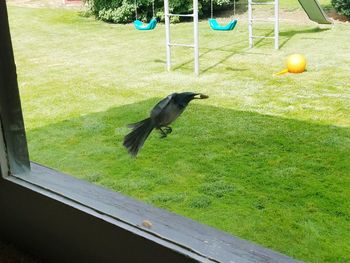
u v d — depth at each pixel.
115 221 1.74
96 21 11.44
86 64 7.75
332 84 5.99
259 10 11.92
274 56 7.82
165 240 1.60
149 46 8.97
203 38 9.47
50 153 4.20
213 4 11.13
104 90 6.16
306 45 8.28
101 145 4.28
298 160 3.90
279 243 2.51
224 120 4.88
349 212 2.84
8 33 2.05
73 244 1.93
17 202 2.11
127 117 5.00
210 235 1.62
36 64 7.93
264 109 5.25
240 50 8.57
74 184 2.05
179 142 4.31
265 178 3.60
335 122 4.72
